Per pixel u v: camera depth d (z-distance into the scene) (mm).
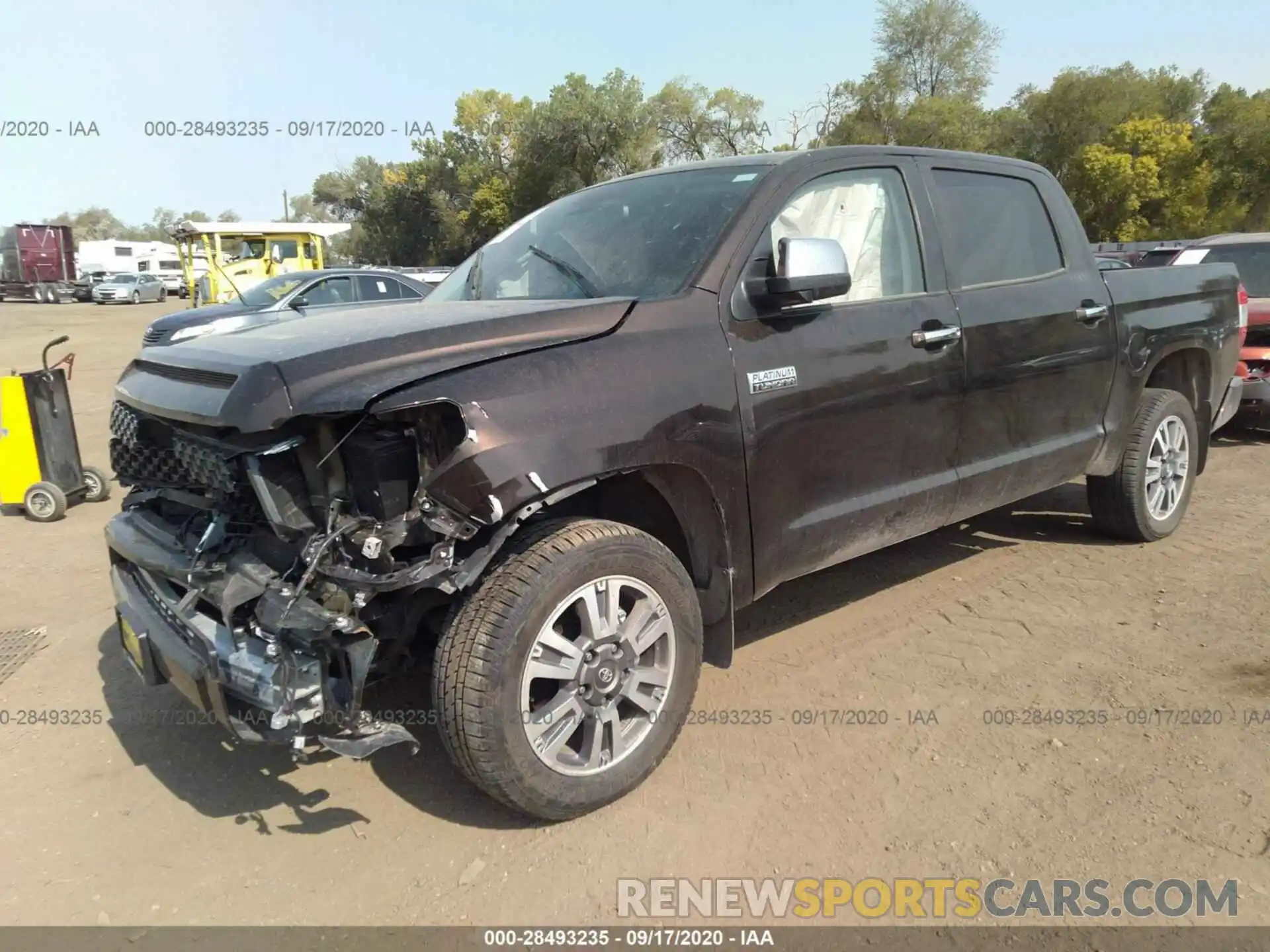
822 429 3184
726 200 3240
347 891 2467
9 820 2801
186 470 2740
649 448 2670
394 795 2898
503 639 2441
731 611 3029
